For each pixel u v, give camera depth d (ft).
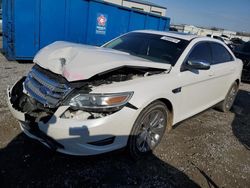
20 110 9.70
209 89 14.65
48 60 9.89
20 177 8.89
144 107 9.76
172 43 13.08
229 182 10.22
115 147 9.35
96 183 9.09
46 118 8.70
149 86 9.95
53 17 26.78
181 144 12.61
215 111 18.67
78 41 29.58
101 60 9.43
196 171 10.59
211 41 15.14
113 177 9.51
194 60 12.11
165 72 11.28
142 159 10.85
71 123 8.43
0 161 9.56
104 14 30.68
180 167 10.69
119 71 9.93
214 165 11.22
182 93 11.90
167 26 39.24
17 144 10.78
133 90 9.36
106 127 8.74
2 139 11.01
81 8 28.50
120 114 8.97
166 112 11.35
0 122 12.34
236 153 12.65
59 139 8.55
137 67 10.04
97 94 8.71
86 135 8.54
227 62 16.61
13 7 24.26
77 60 9.40
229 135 14.67
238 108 20.44
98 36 31.17
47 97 9.03
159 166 10.55
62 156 10.25
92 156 9.11
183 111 12.64
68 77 8.70
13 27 24.82
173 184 9.61
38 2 25.32
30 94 9.74
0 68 23.07
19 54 25.80
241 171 11.10
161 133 11.50
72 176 9.27
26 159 9.87
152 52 12.82
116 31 32.76
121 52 11.82
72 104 8.60
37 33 26.25
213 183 10.00
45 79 9.45
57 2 26.50
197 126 15.25
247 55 32.04
